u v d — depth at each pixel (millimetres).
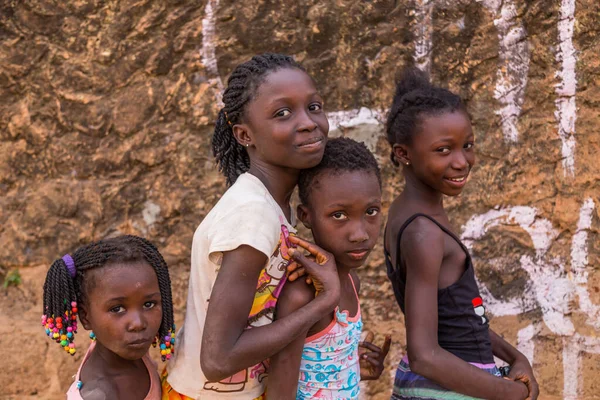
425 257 2320
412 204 2475
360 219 2115
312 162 2062
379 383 3385
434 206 2484
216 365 1945
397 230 2445
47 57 3287
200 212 3342
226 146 2271
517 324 3363
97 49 3270
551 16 3227
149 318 2127
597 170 3266
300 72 2094
